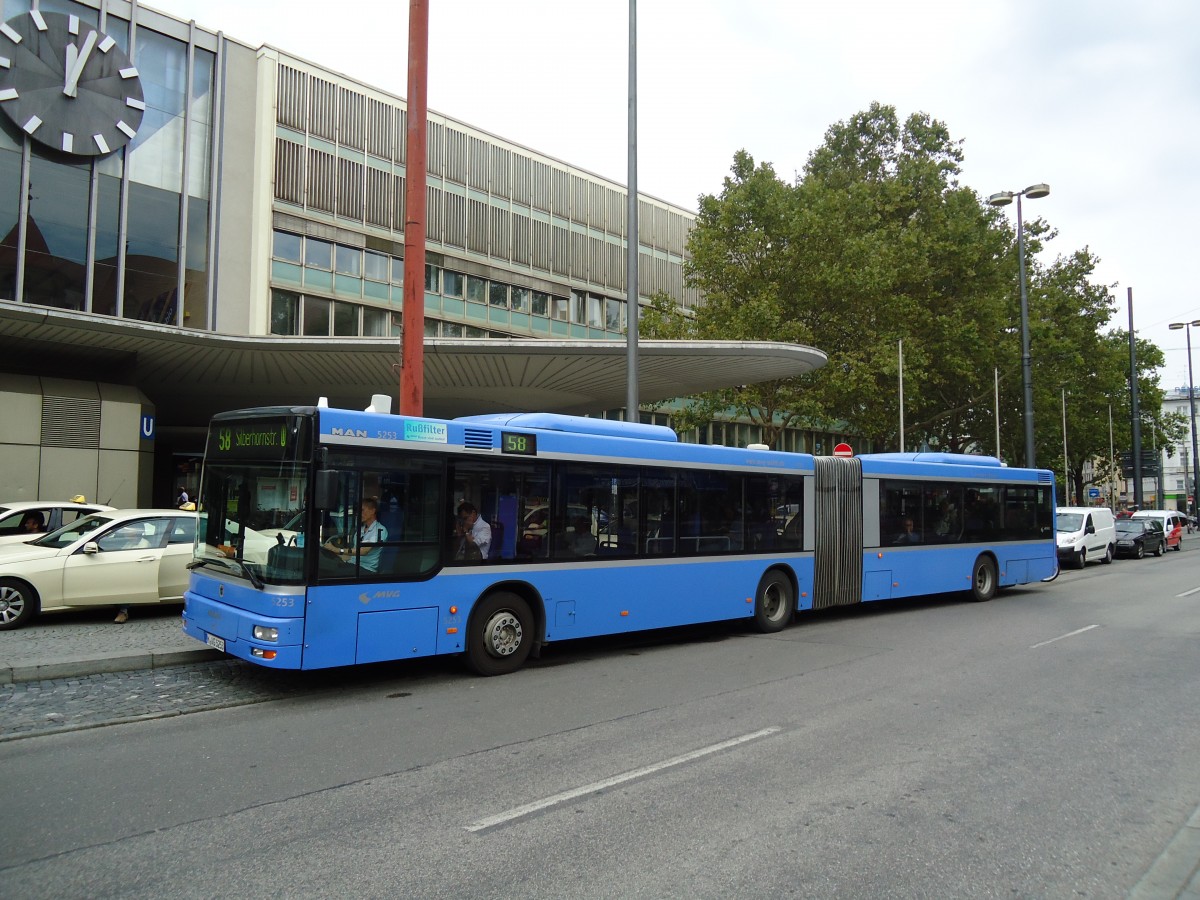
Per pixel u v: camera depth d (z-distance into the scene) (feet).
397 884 12.51
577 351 68.74
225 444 27.25
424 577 26.53
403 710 23.70
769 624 38.60
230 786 17.11
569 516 30.83
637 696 25.44
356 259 105.29
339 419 25.00
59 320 59.41
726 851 13.80
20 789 16.92
